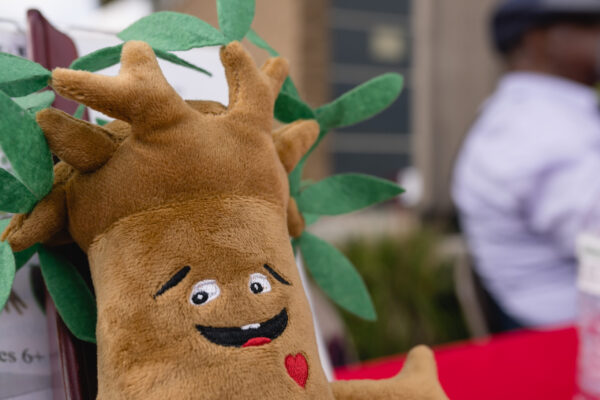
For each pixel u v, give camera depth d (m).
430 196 3.64
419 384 0.46
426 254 2.31
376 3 3.68
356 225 2.61
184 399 0.38
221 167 0.39
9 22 0.47
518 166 1.46
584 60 1.54
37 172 0.39
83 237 0.40
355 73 3.64
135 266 0.39
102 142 0.39
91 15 2.14
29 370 0.47
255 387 0.38
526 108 1.53
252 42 0.44
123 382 0.38
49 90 0.42
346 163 3.63
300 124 0.43
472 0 3.70
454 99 3.74
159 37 0.41
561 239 1.43
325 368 0.57
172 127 0.39
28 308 0.47
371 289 2.16
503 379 0.73
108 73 0.48
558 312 1.45
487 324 1.42
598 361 0.67
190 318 0.38
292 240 0.46
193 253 0.39
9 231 0.39
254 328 0.39
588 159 1.40
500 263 1.53
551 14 1.54
